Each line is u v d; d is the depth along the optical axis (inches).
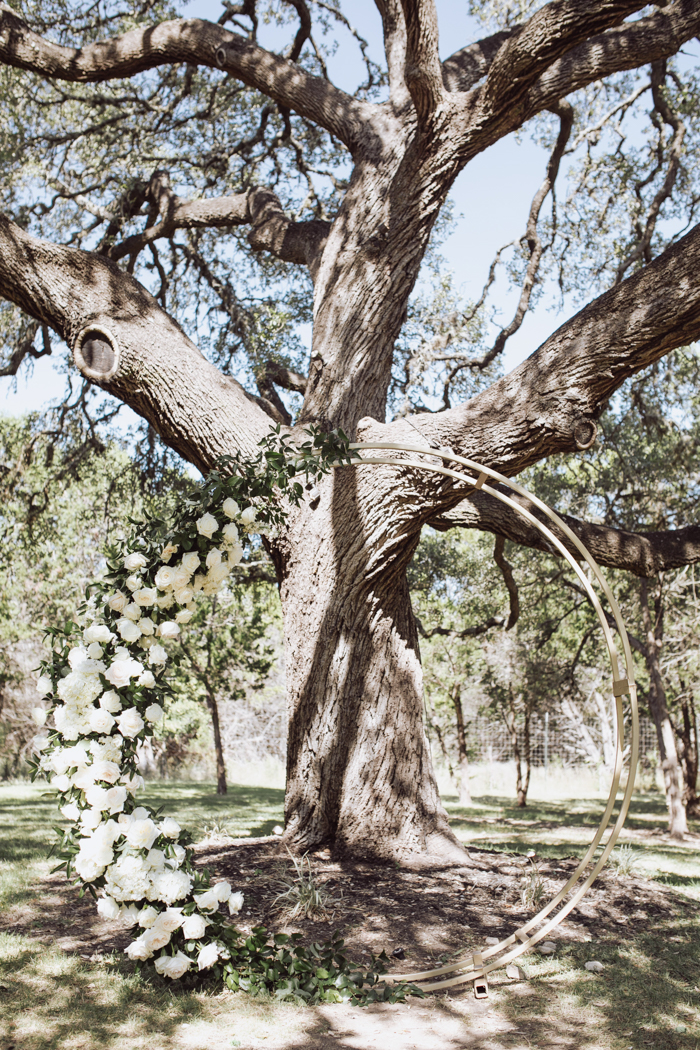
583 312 235.9
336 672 271.7
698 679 660.1
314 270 340.5
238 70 330.0
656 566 319.0
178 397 277.4
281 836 288.7
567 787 1060.5
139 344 275.9
